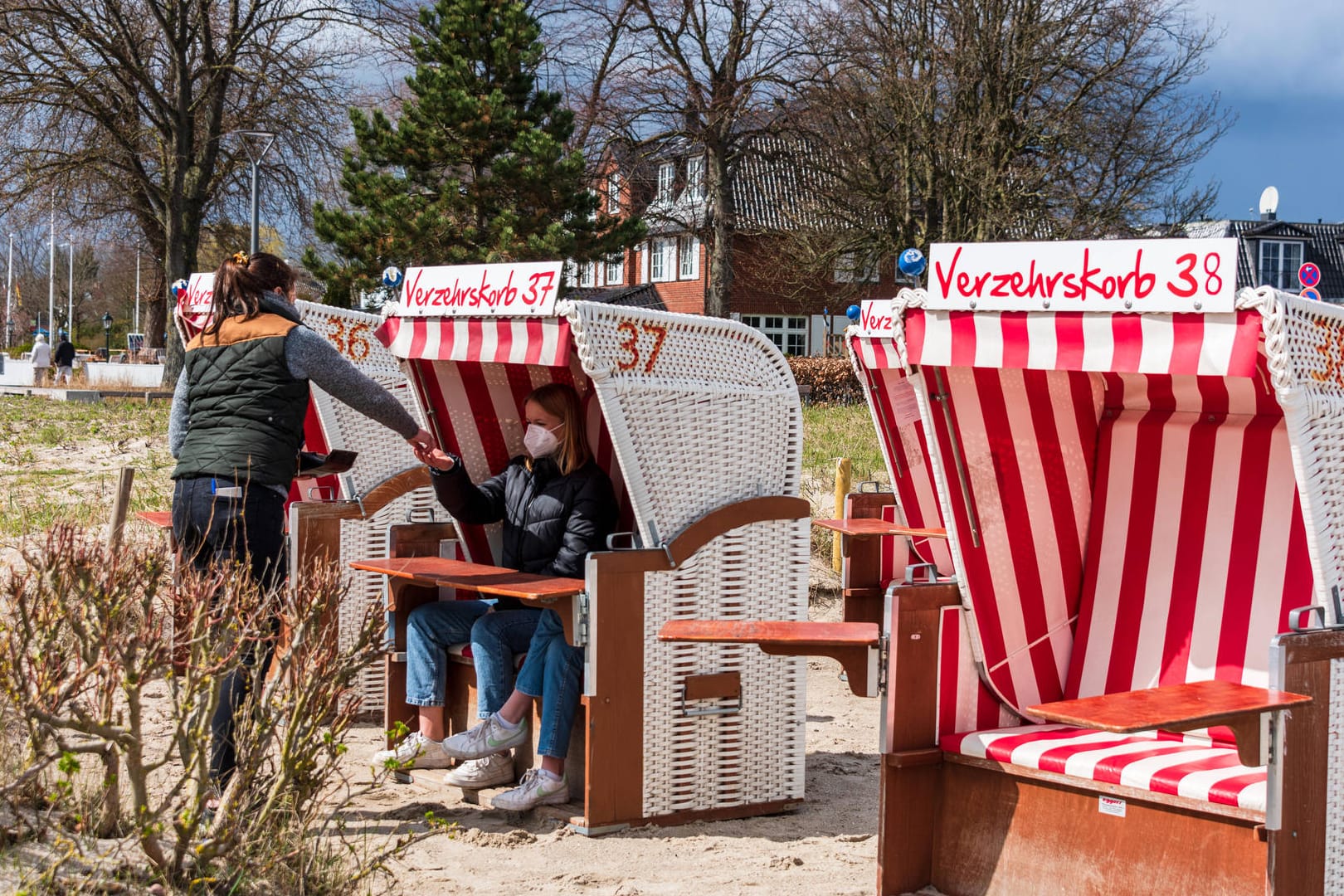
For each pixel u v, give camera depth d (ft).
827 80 105.29
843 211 106.42
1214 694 10.55
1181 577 13.53
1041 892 11.88
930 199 101.19
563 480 16.19
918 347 12.10
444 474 16.31
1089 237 91.35
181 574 12.22
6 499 42.27
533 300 14.61
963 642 13.03
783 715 16.07
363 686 20.20
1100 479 14.32
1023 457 13.66
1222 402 13.58
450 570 15.98
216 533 13.65
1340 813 10.57
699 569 15.34
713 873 13.41
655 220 121.08
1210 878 10.77
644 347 14.92
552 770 15.15
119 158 103.76
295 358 14.14
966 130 97.19
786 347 152.46
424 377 17.38
